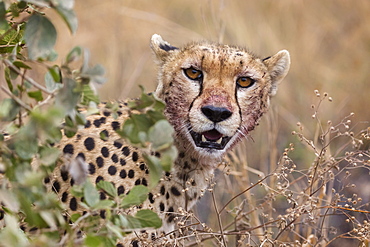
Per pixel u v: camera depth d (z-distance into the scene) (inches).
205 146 339.3
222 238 320.5
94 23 671.8
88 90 209.6
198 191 355.3
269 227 381.7
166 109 350.6
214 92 335.0
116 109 214.7
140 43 685.3
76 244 199.0
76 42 652.1
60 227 209.9
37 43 192.7
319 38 701.3
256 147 544.7
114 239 215.0
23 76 199.6
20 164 194.1
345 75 647.1
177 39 687.1
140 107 211.0
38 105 199.0
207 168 355.9
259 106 358.9
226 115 332.2
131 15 695.7
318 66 657.6
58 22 647.1
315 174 354.9
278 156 535.5
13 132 201.8
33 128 181.0
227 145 347.9
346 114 594.2
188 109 341.4
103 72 195.5
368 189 484.1
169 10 758.5
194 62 341.7
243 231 343.0
